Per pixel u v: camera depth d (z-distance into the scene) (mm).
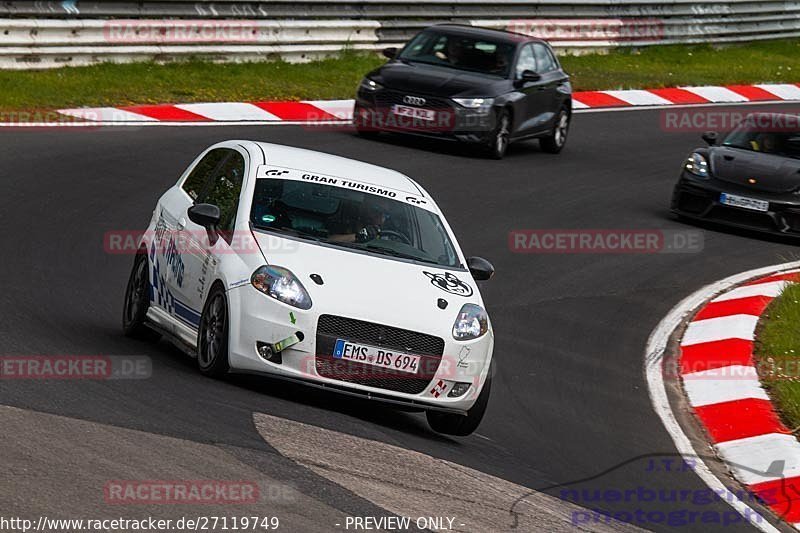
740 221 55594
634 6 102062
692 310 43125
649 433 30203
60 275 36781
